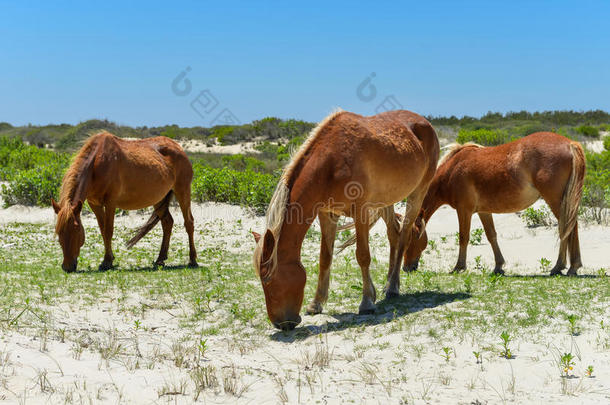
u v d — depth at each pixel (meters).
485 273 8.84
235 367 4.51
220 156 35.31
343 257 11.10
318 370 4.48
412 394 3.92
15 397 3.30
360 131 6.07
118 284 7.68
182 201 10.30
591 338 4.75
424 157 7.13
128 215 16.39
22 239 12.59
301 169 5.65
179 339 5.36
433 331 5.26
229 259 10.84
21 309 5.70
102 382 3.77
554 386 3.94
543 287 6.91
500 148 8.99
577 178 8.05
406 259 9.22
